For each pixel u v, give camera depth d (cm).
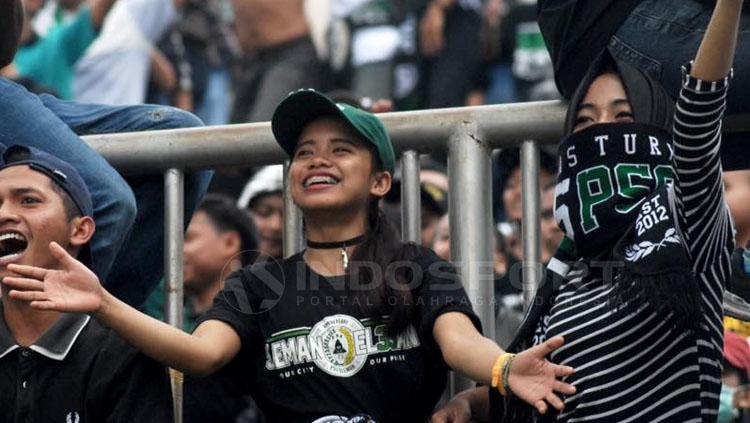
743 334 1191
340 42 1889
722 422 1166
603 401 879
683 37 997
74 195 980
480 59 1872
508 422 913
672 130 909
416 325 930
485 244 1023
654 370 877
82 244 985
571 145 913
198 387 1032
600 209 898
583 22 1016
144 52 1869
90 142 1089
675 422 870
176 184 1076
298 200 959
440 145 1034
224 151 1066
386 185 971
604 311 889
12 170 977
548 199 1341
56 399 954
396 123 1035
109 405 952
